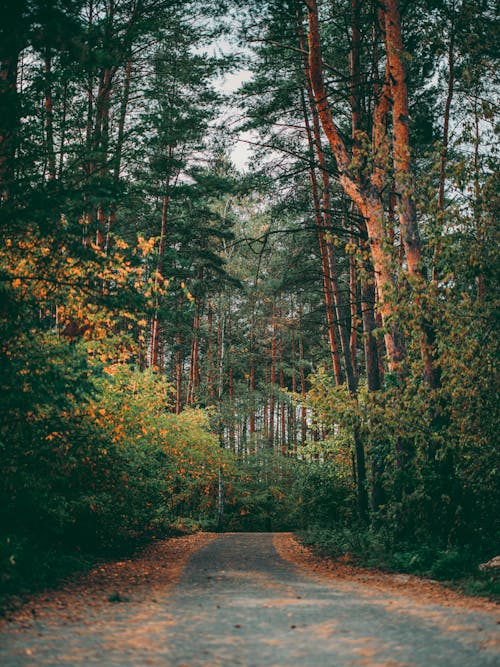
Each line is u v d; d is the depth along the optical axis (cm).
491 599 890
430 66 1958
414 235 1556
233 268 4181
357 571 1275
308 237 2639
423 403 1338
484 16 1530
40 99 1184
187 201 3256
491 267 1256
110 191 1087
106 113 1747
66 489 1319
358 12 1792
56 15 944
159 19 1923
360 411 1400
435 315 1295
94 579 1049
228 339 4438
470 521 1335
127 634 626
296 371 4644
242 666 504
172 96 2245
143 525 2275
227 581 1068
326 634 632
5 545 969
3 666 493
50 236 1051
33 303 1045
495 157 1306
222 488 3641
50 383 993
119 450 1425
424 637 621
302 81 2195
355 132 1484
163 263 2888
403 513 1465
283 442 4856
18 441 1059
